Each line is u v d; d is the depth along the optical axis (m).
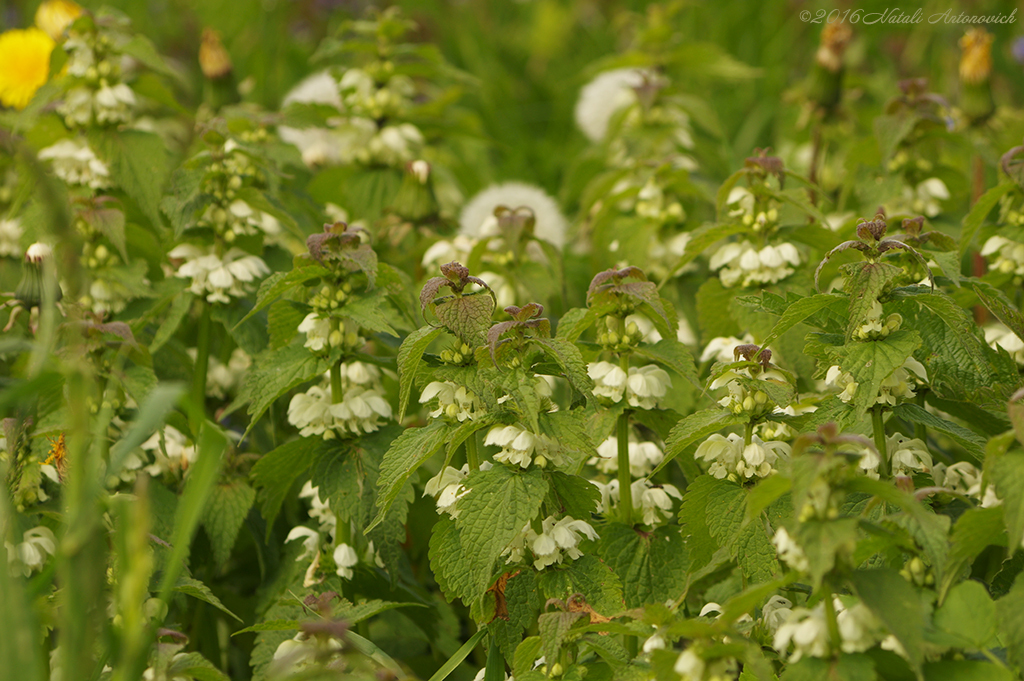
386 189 2.15
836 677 1.75
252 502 1.94
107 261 1.98
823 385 1.96
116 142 2.01
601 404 1.88
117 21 2.02
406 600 1.94
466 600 1.83
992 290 1.85
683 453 1.89
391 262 2.12
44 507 1.89
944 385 1.87
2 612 1.75
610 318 1.87
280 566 1.96
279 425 2.04
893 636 1.75
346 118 2.15
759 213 1.97
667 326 1.86
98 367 1.91
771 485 1.75
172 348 2.01
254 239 2.01
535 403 1.81
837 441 1.74
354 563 1.91
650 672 1.79
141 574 1.73
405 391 1.82
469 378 1.83
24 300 1.91
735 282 1.98
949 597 1.77
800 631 1.76
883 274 1.81
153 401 1.73
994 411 1.86
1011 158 1.91
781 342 1.95
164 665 1.82
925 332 1.87
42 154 2.01
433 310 1.83
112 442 1.92
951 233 2.04
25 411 1.87
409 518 1.99
